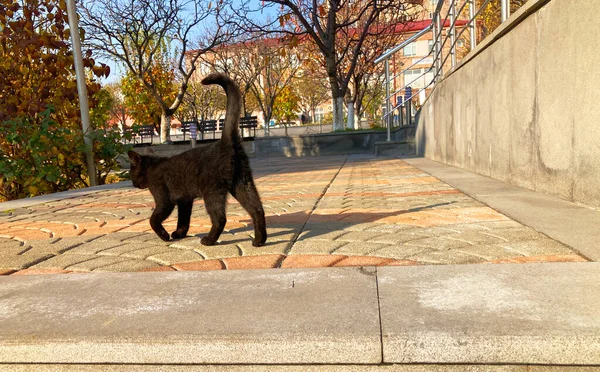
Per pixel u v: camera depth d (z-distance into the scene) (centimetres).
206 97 4453
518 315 204
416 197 594
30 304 255
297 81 5350
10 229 510
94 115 1185
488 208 481
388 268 286
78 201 752
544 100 523
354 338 193
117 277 300
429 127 1395
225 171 365
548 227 371
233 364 200
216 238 382
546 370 182
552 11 493
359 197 624
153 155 415
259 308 231
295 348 196
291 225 454
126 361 205
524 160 594
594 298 219
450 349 188
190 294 259
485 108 768
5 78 999
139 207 651
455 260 306
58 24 1044
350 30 2972
